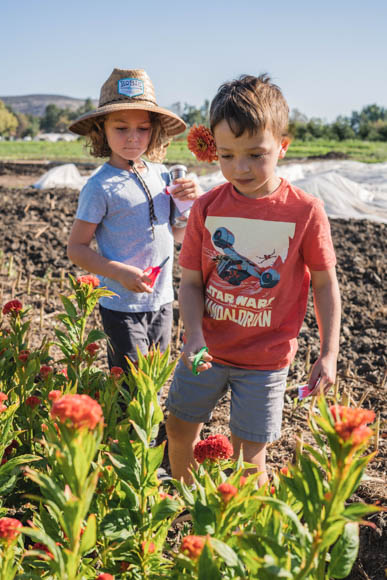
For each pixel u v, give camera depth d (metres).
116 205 2.92
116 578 1.70
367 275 6.30
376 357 4.18
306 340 4.53
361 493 2.47
